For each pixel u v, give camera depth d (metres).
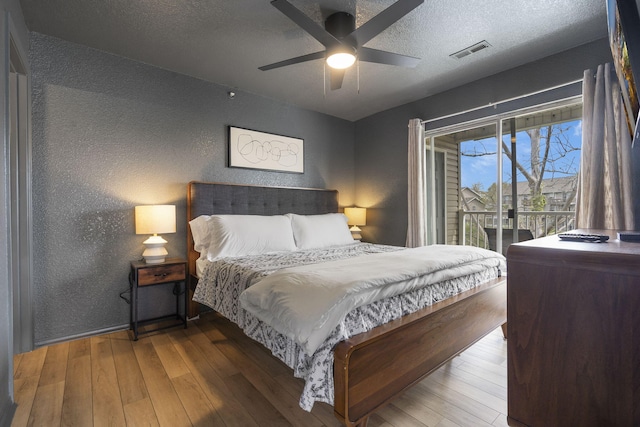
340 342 1.39
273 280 1.72
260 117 3.76
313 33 1.98
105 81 2.74
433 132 3.83
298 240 3.36
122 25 2.36
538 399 0.63
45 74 2.47
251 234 2.95
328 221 3.70
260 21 2.32
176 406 1.71
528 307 0.64
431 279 1.92
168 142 3.08
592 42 2.60
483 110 3.33
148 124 2.97
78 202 2.61
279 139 3.90
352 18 2.26
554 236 0.89
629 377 0.51
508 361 0.67
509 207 3.32
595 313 0.55
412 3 1.71
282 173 3.98
